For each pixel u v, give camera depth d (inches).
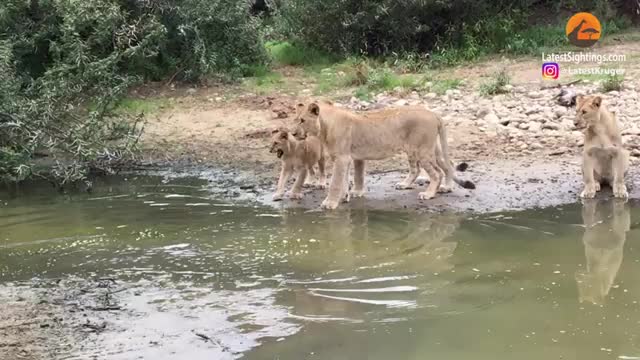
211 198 362.6
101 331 213.0
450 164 347.6
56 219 334.6
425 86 585.6
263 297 233.6
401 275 248.7
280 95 599.8
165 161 440.8
